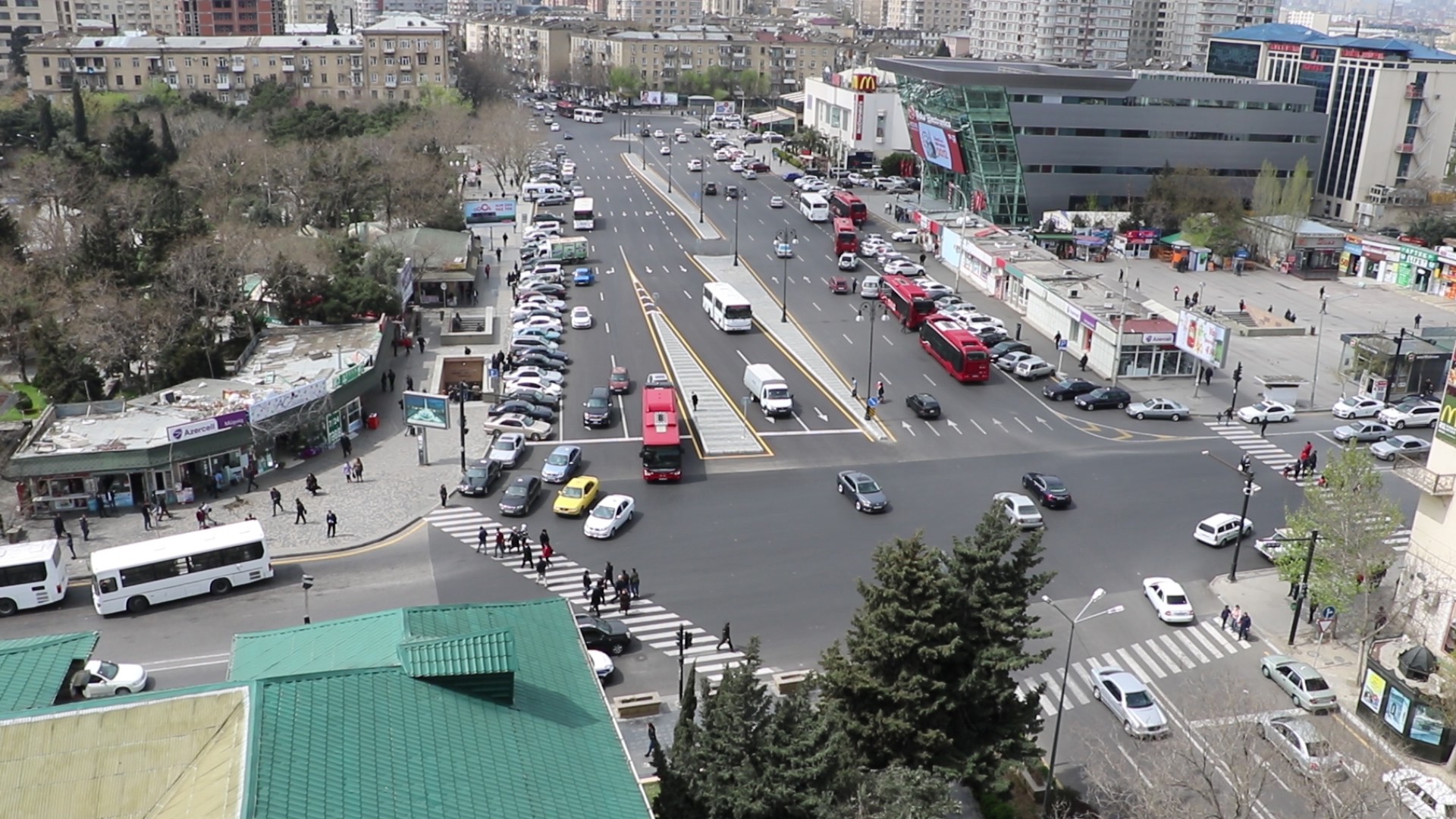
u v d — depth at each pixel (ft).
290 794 76.38
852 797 108.47
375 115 570.87
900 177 613.52
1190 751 136.77
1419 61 522.06
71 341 257.34
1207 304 385.50
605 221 504.02
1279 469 248.52
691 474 241.35
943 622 129.39
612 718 102.42
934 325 320.70
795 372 307.58
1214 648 179.93
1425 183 514.68
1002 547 132.26
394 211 422.82
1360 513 175.11
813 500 229.04
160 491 218.59
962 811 138.10
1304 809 141.59
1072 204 508.12
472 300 375.66
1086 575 200.85
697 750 107.24
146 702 85.71
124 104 549.95
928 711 126.21
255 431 225.15
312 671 93.40
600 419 265.54
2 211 319.47
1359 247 434.71
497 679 95.66
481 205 457.68
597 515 213.05
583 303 372.38
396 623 106.52
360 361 261.85
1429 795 136.77
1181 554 209.67
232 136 463.83
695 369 308.40
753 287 394.93
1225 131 512.63
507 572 197.98
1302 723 150.51
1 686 93.50
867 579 196.54
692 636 177.68
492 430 260.21
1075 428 270.46
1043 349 331.57
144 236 315.37
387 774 82.12
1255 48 597.11
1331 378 309.22
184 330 277.23
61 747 83.25
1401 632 174.70
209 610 183.52
